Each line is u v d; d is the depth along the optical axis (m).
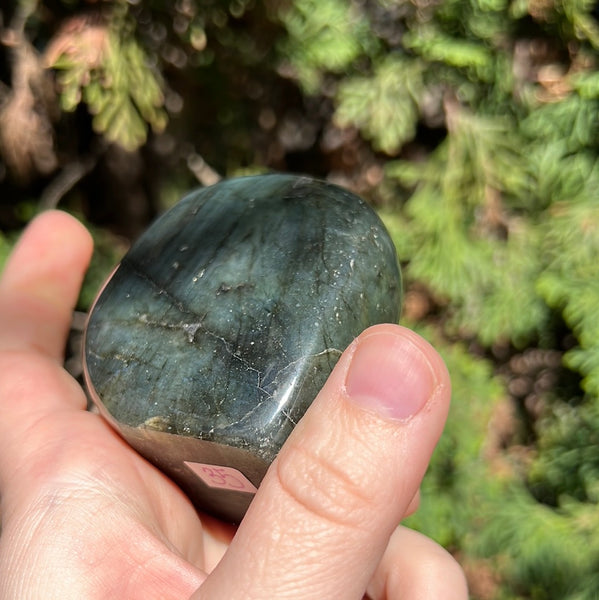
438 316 0.36
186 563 0.13
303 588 0.11
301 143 0.39
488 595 0.34
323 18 0.33
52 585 0.13
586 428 0.36
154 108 0.33
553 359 0.38
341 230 0.15
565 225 0.33
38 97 0.33
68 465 0.14
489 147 0.33
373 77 0.35
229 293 0.14
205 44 0.33
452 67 0.33
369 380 0.11
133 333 0.15
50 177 0.38
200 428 0.13
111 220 0.41
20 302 0.19
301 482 0.11
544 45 0.33
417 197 0.35
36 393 0.16
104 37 0.30
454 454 0.33
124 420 0.14
